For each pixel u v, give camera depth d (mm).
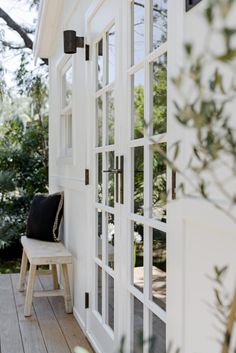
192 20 1473
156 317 1917
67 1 3980
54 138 4902
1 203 7102
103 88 2773
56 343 3029
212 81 1004
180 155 1551
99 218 2910
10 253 7242
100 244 2881
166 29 1823
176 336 1601
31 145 7340
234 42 1116
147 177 2012
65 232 4094
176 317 1604
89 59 3119
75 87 3590
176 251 1611
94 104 3033
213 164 1198
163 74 1848
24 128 7656
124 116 2342
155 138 1904
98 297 2930
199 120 797
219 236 1299
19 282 4320
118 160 2445
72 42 3287
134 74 2229
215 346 1321
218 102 1166
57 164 4617
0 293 4227
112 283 2596
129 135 2277
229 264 1244
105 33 2752
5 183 7047
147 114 2021
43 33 4855
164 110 1829
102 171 2732
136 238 2184
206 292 1378
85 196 3203
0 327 3311
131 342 2225
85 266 3201
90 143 3092
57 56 4664
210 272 1350
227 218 1233
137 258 2164
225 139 857
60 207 4082
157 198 1902
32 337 3125
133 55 2242
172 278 1648
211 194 1315
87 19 3150
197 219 1425
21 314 3605
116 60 2494
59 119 4531
